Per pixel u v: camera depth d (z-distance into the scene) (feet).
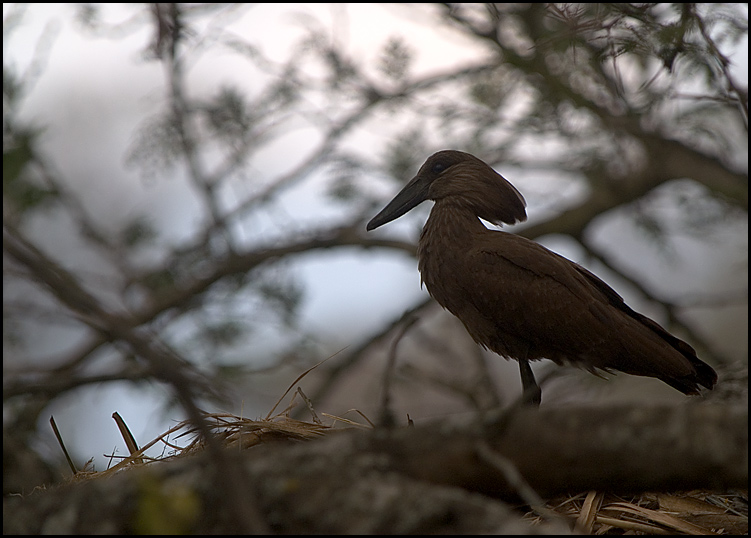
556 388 44.09
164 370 13.12
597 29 29.32
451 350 49.01
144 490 15.74
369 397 48.21
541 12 40.34
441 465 15.80
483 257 31.94
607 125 45.16
